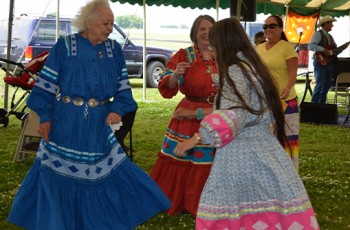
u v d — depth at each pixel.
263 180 2.98
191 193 4.39
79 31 3.68
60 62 3.65
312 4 13.74
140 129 9.08
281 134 3.13
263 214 2.99
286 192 2.96
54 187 3.57
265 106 2.99
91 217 3.61
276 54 5.26
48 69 3.63
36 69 7.21
